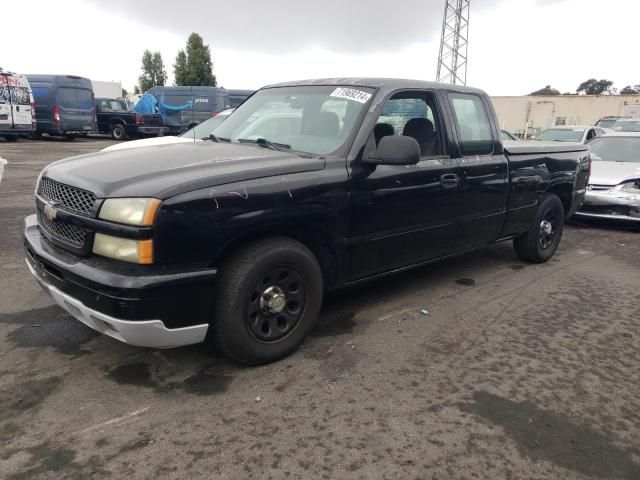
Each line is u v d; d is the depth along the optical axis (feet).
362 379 10.09
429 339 12.00
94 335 11.60
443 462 7.80
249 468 7.55
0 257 17.26
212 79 156.97
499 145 15.46
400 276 16.61
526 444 8.27
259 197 9.50
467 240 14.85
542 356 11.31
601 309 14.28
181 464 7.58
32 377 9.80
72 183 9.52
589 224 27.22
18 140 72.08
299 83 14.17
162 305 8.57
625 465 7.89
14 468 7.40
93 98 73.72
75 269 8.82
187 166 9.74
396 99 12.49
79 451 7.80
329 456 7.85
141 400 9.16
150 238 8.39
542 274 17.48
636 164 27.45
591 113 119.55
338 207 10.86
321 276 11.00
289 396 9.42
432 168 12.94
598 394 9.82
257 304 9.98
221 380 9.89
